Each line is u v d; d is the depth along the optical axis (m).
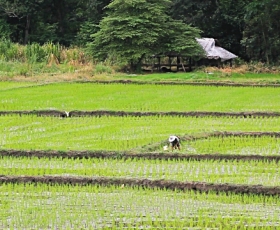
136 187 21.61
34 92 47.47
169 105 41.44
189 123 34.59
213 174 23.38
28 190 21.31
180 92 49.38
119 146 28.39
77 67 65.88
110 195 20.70
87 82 55.16
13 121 34.81
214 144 28.88
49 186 21.69
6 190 21.30
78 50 75.56
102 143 29.02
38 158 26.03
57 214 18.78
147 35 69.81
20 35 104.62
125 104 41.81
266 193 20.84
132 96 46.19
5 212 18.95
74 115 36.75
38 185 21.75
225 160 25.62
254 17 81.00
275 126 33.81
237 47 92.94
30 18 101.38
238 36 92.50
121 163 25.17
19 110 37.31
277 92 50.06
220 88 52.84
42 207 19.44
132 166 24.66
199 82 56.44
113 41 71.62
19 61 68.31
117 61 72.19
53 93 47.09
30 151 26.42
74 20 104.00
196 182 21.52
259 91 50.72
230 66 75.12
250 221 18.17
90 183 22.03
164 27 72.50
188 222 18.06
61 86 51.97
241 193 20.94
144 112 37.16
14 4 95.94
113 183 21.91
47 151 26.41
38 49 71.56
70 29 103.94
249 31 82.06
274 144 28.98
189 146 28.48
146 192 21.06
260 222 18.12
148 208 19.33
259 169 24.25
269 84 55.84
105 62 71.81
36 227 17.69
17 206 19.55
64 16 103.38
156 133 31.42
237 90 51.38
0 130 32.38
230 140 29.70
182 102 43.03
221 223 18.00
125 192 21.06
